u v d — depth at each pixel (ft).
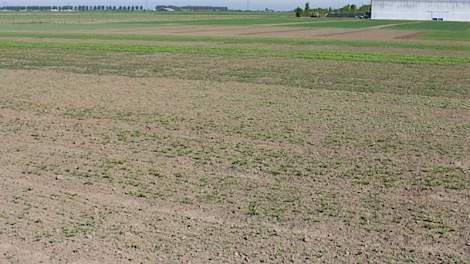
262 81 87.92
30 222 30.45
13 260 26.14
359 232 29.60
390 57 128.67
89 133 51.88
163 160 42.91
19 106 65.26
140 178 38.37
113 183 37.29
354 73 99.40
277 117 59.26
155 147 46.85
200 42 179.11
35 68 105.50
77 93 75.15
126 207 32.89
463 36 223.51
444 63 116.16
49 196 34.68
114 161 42.57
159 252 26.99
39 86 81.71
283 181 37.88
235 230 29.68
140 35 216.13
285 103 68.03
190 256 26.61
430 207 33.40
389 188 36.73
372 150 46.29
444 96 74.90
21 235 28.78
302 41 188.44
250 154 44.70
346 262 26.16
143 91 77.00
